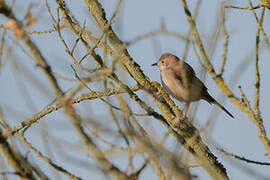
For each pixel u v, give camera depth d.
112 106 6.78
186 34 6.05
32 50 5.84
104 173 5.95
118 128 6.16
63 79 6.68
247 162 6.60
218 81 6.37
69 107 5.99
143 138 6.06
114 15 7.16
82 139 5.92
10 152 6.06
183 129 9.39
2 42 6.27
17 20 5.86
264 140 6.29
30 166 6.05
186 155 6.29
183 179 5.67
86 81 6.48
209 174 6.71
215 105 6.25
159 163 5.75
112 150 6.13
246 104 6.37
